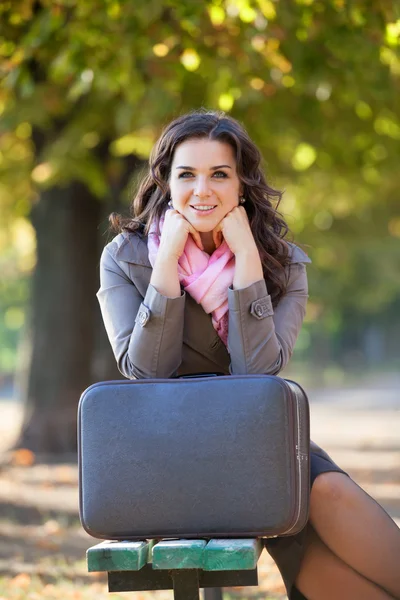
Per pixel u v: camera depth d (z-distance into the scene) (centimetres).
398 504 903
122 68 859
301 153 1309
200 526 321
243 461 318
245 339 357
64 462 1260
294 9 831
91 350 1368
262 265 380
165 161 371
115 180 1272
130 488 324
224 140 365
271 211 384
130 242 381
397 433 1820
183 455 321
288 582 359
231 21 836
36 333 1359
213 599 414
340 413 2484
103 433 326
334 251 2728
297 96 1036
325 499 345
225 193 363
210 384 323
